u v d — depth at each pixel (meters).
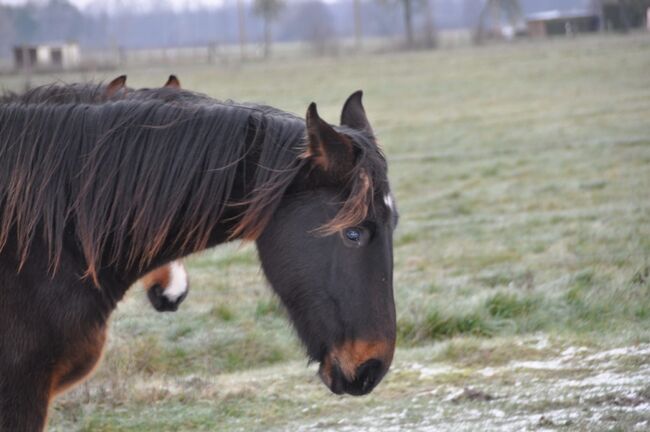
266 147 4.91
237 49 124.50
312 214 4.79
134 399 8.33
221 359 9.82
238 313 10.98
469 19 138.62
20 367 4.79
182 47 121.88
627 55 53.97
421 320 10.36
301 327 4.84
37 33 134.62
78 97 5.46
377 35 137.88
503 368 8.63
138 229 4.96
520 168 22.73
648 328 9.55
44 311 4.85
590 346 9.05
